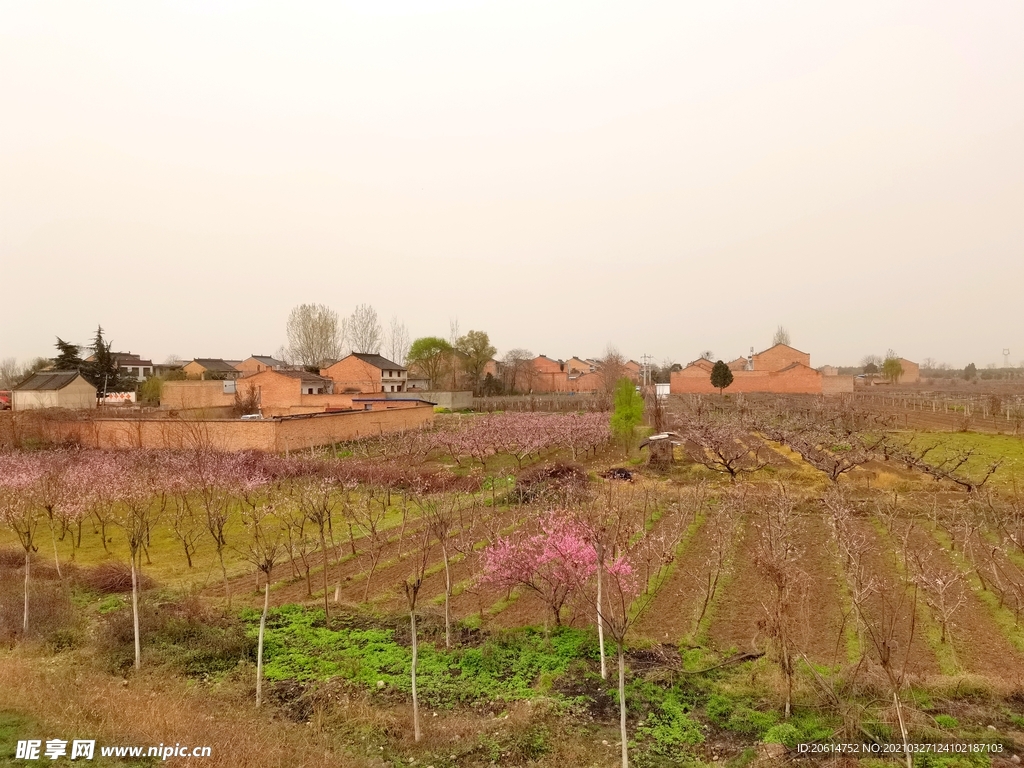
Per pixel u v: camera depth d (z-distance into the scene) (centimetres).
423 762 657
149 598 1160
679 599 1117
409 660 904
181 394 4709
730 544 1385
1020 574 1182
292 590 1223
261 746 661
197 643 959
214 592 1224
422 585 1230
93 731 673
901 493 1891
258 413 4128
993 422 3834
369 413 3584
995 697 760
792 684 768
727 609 1068
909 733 686
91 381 5497
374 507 1878
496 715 758
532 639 950
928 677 803
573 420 3725
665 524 1631
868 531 1513
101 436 2861
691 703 775
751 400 6078
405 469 2361
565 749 670
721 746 686
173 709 744
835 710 733
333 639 980
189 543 1467
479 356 7638
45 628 1017
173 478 1859
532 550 1082
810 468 2436
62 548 1525
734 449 2798
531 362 9162
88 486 1711
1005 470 2216
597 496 1788
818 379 7388
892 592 1130
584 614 1033
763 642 910
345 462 2470
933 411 4759
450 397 6012
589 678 834
